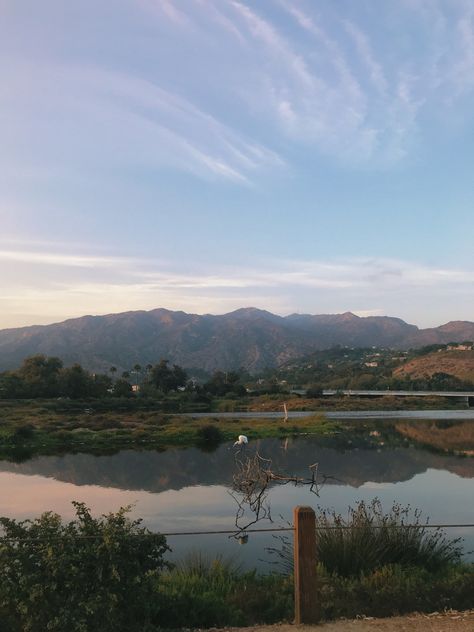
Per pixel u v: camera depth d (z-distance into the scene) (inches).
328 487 875.4
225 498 821.9
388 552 370.3
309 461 1270.9
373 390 5920.3
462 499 776.3
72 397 4594.0
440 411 4106.8
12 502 825.5
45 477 1110.4
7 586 219.8
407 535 386.0
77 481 1047.0
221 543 541.3
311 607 246.8
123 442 1893.5
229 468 1218.0
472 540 519.8
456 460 1273.4
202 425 2245.3
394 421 2787.9
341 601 271.4
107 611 220.8
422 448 1551.4
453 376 6422.2
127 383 5024.6
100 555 230.4
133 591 235.1
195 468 1226.6
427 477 1000.9
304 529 249.1
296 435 2058.3
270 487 868.0
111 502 816.3
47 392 4544.8
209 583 351.9
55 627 213.0
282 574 393.4
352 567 354.0
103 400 4259.4
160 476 1109.1
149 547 246.2
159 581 327.6
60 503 817.5
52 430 2214.6
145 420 2792.8
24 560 224.7
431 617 255.9
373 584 302.4
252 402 4862.2
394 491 842.8
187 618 262.7
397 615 259.9
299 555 247.6
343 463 1226.0
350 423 2640.3
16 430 1971.0
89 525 247.9
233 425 2433.6
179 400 4633.4
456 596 275.3
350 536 376.8
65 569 222.5
